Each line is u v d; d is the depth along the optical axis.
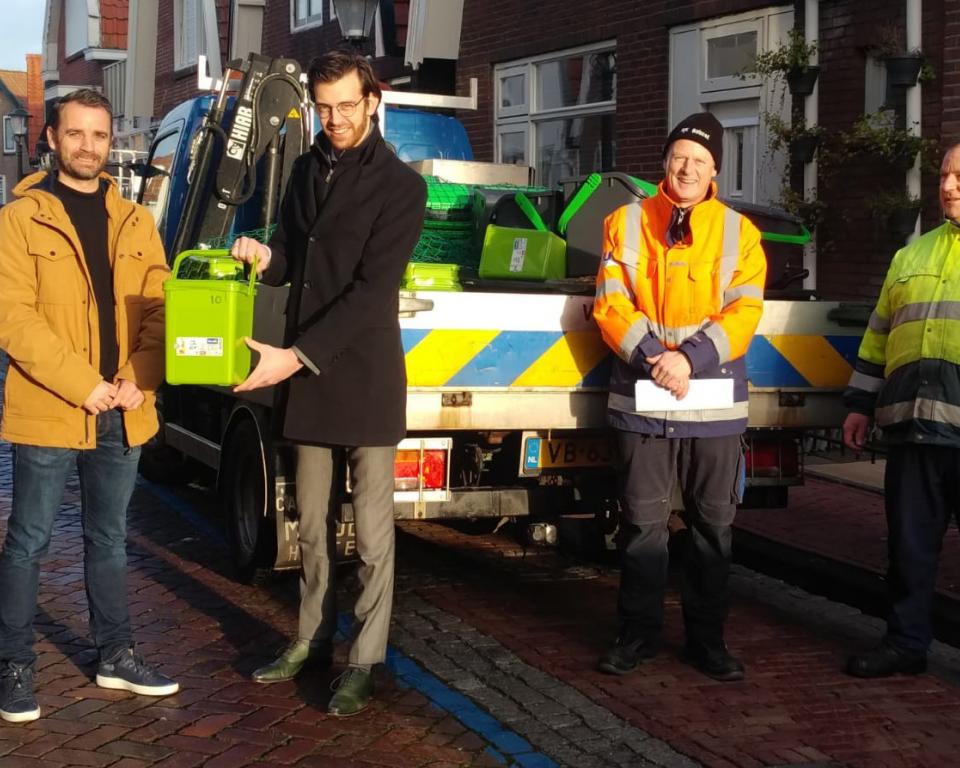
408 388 5.32
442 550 7.35
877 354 5.39
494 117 13.86
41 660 5.26
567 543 7.11
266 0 19.16
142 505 8.31
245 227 8.44
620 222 5.05
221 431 7.36
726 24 10.61
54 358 4.41
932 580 5.24
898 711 4.86
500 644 5.57
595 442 5.94
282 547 5.91
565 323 5.49
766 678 5.19
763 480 6.22
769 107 10.21
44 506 4.62
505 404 5.46
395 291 4.63
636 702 4.89
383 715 4.75
